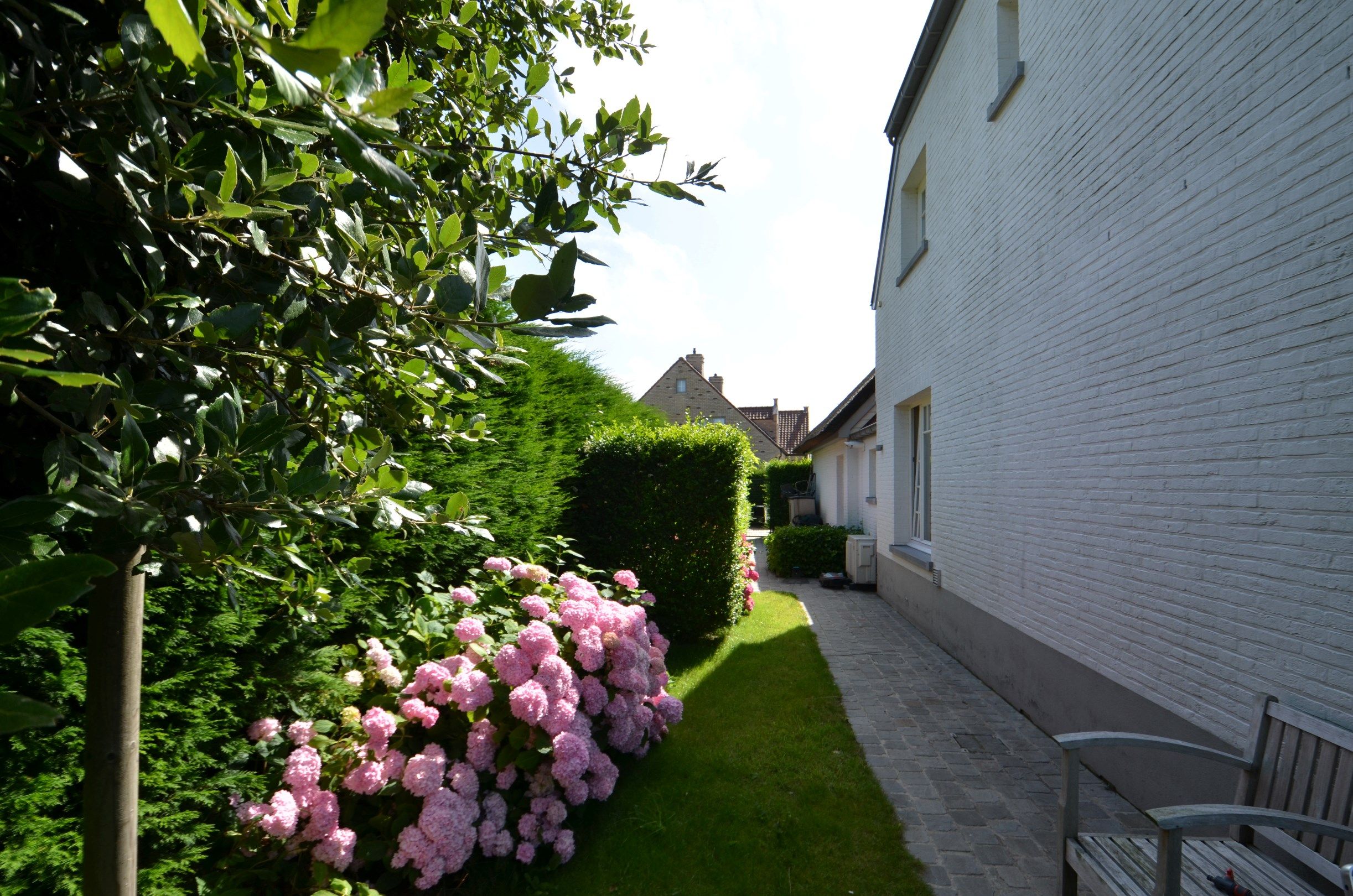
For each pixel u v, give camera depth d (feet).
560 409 21.56
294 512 3.63
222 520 3.51
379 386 5.78
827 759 14.42
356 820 9.58
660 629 24.25
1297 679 8.82
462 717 10.69
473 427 6.22
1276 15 9.20
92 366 3.57
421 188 5.24
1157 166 11.83
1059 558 15.47
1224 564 10.19
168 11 1.43
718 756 14.47
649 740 14.35
